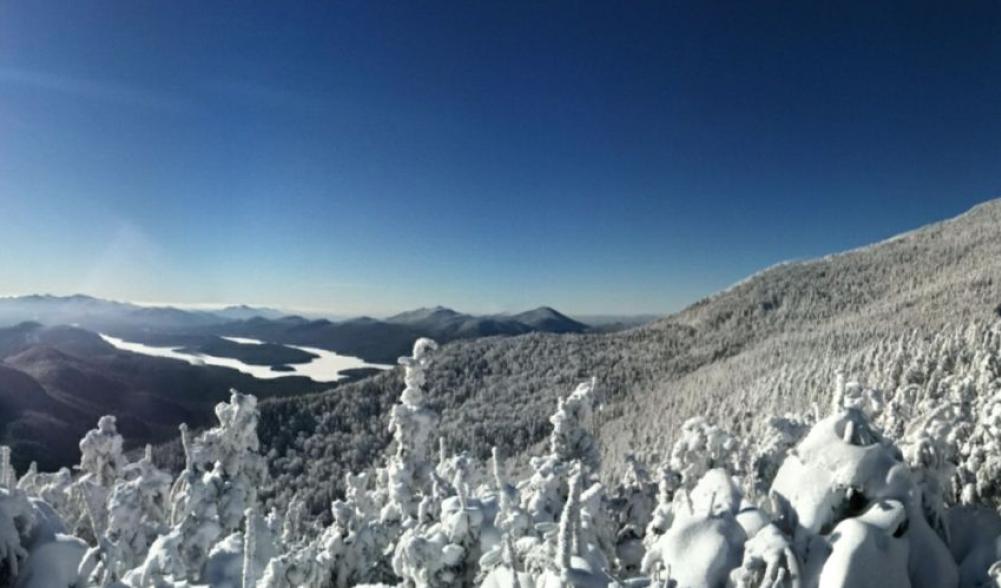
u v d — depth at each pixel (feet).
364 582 79.25
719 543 43.96
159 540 60.49
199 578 74.43
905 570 40.96
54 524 74.23
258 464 92.43
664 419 523.70
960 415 62.90
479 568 64.23
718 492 50.29
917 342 280.10
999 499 54.95
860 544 39.70
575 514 46.03
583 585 44.21
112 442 114.73
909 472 44.55
